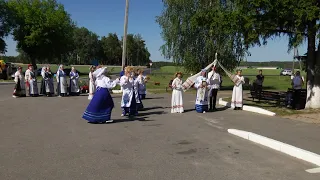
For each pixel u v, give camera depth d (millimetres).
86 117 10648
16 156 6934
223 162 6641
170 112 13469
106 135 9008
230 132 9398
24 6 56812
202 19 14250
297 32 11797
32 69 20297
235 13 12805
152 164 6469
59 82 20297
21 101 17344
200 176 5797
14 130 9586
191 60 26375
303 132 9242
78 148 7621
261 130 9602
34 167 6227
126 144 8039
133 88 12180
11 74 43188
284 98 15273
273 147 7707
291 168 6289
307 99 14031
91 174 5859
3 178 5625
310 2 11242
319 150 7277
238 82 14086
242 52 25984
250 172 6035
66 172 5957
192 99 19031
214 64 14148
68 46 63750
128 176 5766
